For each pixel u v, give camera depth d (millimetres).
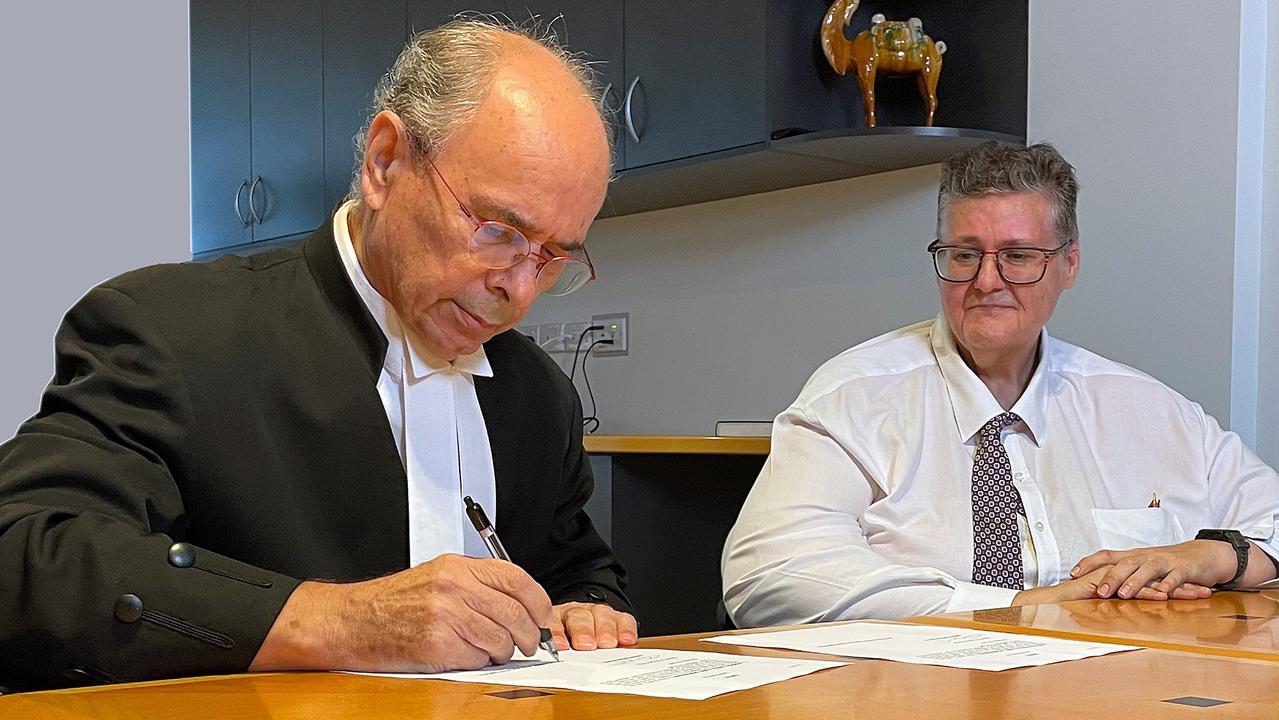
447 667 1022
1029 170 1978
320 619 1028
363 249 1415
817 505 1931
